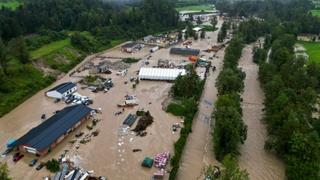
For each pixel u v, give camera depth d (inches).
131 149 4146.2
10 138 4392.2
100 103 5472.4
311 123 4256.9
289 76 5502.0
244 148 4217.5
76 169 3690.9
